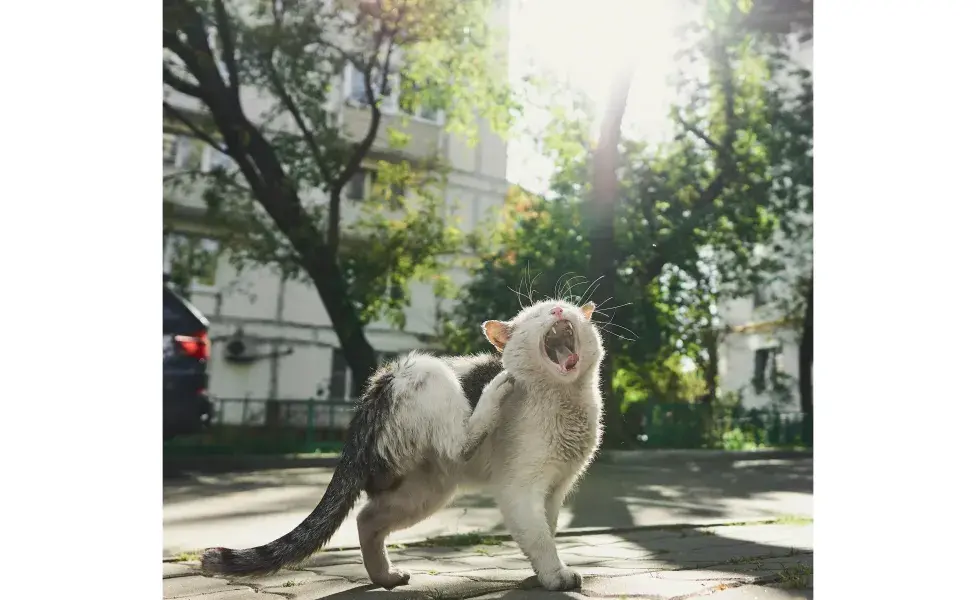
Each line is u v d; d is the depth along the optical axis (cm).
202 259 1672
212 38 1484
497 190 2191
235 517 679
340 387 2095
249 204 1479
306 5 1455
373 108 1489
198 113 1738
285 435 1509
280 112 1525
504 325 421
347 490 393
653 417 1686
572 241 1484
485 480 399
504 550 523
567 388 392
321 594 384
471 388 413
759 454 1582
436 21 1459
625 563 462
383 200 1742
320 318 2069
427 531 601
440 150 1952
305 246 1444
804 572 417
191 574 445
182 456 1094
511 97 1572
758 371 2545
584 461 405
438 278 1681
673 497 879
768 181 1662
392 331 2083
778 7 1605
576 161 1546
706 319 1794
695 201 1638
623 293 1531
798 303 2156
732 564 457
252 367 1991
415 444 390
